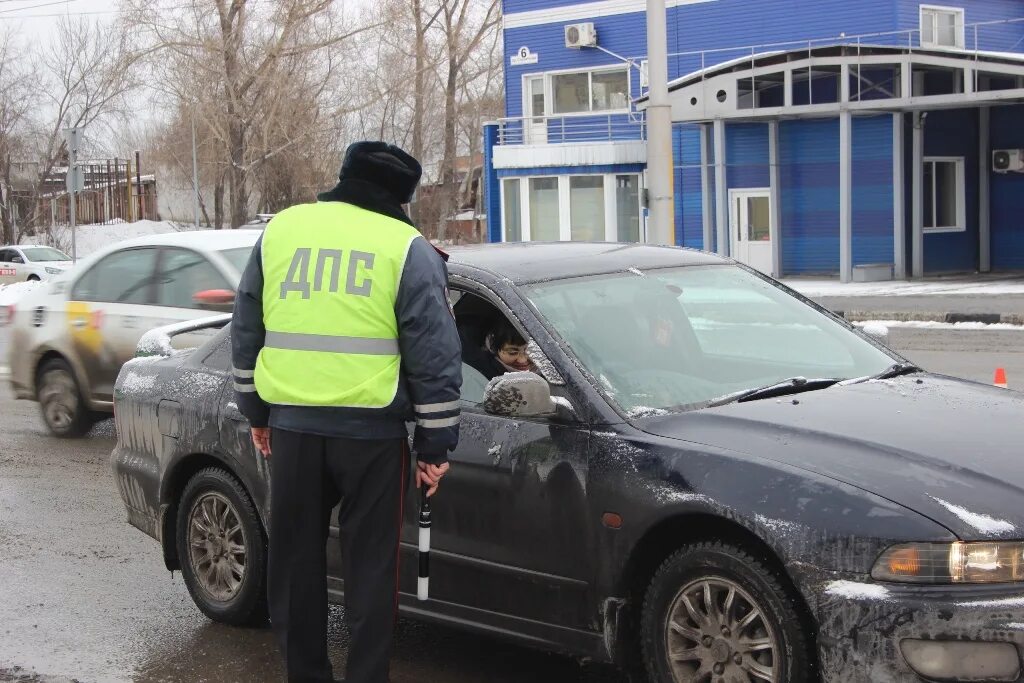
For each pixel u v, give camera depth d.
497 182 35.06
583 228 32.34
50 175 55.12
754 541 3.88
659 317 4.95
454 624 4.70
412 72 48.31
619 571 4.15
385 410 4.07
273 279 4.18
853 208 29.22
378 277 4.05
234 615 5.56
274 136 44.12
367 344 4.05
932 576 3.54
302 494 4.16
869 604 3.56
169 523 5.88
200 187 54.59
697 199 31.56
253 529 5.43
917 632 3.50
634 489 4.10
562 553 4.32
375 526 4.16
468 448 4.57
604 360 4.60
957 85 25.91
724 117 27.94
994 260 30.06
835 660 3.61
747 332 5.14
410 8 48.16
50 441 10.41
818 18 29.50
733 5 30.78
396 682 4.86
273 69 43.28
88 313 10.23
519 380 4.26
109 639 5.52
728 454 4.00
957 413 4.34
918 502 3.63
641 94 32.25
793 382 4.73
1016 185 29.59
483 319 4.98
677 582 4.04
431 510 4.68
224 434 5.47
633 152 31.14
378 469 4.12
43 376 10.64
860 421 4.18
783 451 3.96
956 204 29.72
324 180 46.28
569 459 4.30
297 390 4.08
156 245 10.09
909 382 4.89
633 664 4.29
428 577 4.39
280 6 43.22
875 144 28.77
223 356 5.76
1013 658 3.48
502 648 5.26
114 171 67.25
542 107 34.38
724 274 5.50
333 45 45.56
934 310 19.62
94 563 6.77
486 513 4.52
